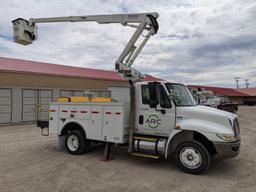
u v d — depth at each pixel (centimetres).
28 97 1766
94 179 532
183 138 611
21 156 730
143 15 700
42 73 1853
